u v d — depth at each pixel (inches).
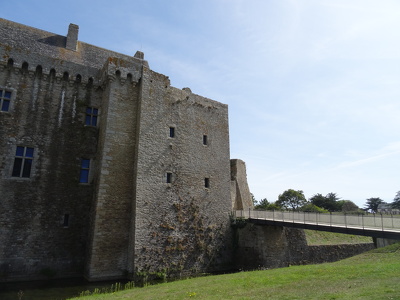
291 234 894.4
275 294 345.7
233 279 496.7
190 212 808.3
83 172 738.2
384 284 340.8
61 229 676.1
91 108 780.6
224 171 946.1
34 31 808.3
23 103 687.1
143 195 714.8
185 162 837.2
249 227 861.8
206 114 945.5
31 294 526.3
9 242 616.4
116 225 680.4
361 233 629.3
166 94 837.8
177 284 518.9
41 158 686.5
